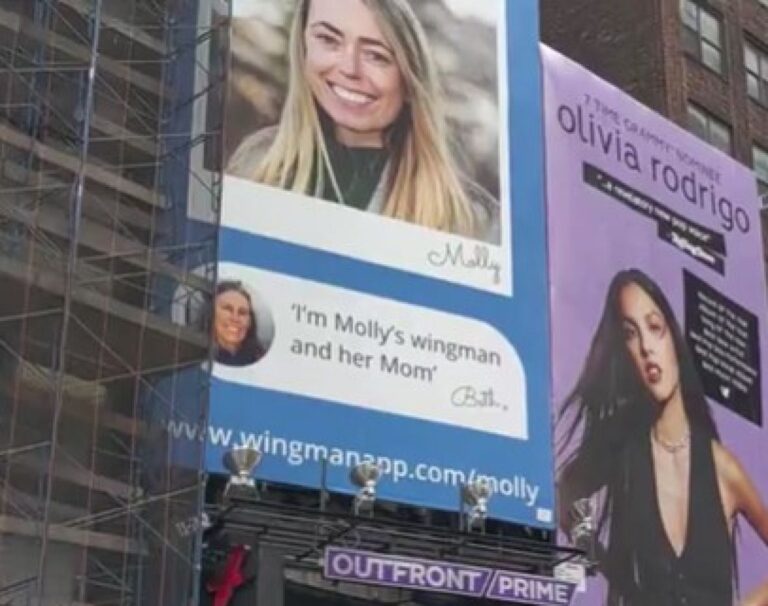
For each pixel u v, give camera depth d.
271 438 23.52
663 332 31.31
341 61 27.33
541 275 28.69
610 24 40.06
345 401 24.67
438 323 26.55
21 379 20.25
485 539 24.28
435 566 23.19
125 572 20.50
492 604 25.61
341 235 25.89
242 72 25.83
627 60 39.16
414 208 27.17
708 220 34.25
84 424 20.89
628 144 32.66
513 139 29.44
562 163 30.56
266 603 21.19
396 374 25.56
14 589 18.86
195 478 20.92
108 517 20.42
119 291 22.14
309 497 24.31
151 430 21.58
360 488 23.45
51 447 18.97
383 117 27.45
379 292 25.95
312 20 27.25
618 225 31.41
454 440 25.80
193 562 20.05
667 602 28.58
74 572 20.20
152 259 22.31
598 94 32.34
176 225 23.23
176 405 21.70
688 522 29.86
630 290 31.00
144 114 23.94
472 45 29.53
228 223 24.53
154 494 21.11
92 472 20.64
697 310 32.66
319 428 24.16
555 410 27.78
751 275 35.00
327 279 25.36
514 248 28.45
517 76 30.12
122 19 24.19
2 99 21.66
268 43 26.41
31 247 20.73
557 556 25.45
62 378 19.53
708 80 39.47
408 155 27.53
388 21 28.33
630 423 29.48
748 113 40.53
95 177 22.12
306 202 25.69
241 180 25.02
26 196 21.16
